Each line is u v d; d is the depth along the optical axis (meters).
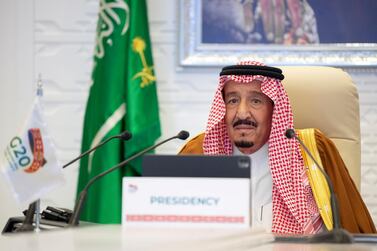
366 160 7.78
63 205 7.91
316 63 7.68
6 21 8.02
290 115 5.38
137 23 7.33
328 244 3.38
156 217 3.37
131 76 7.21
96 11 7.98
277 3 7.75
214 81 7.83
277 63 7.69
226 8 7.76
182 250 2.57
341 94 5.95
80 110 7.95
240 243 2.98
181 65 7.78
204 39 7.78
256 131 5.42
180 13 7.77
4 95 8.02
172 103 7.84
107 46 7.25
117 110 7.15
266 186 5.53
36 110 3.60
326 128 5.93
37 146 3.59
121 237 2.93
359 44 7.72
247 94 5.42
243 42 7.76
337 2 7.74
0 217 7.96
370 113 7.79
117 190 7.02
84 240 2.84
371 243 3.70
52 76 7.98
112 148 7.05
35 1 8.01
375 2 7.73
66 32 7.98
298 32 7.75
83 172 7.23
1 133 8.00
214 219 3.33
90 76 7.87
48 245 2.73
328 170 5.42
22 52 8.00
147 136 7.12
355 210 5.36
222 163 3.45
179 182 3.37
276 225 5.27
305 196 5.28
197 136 6.00
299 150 5.41
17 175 3.56
